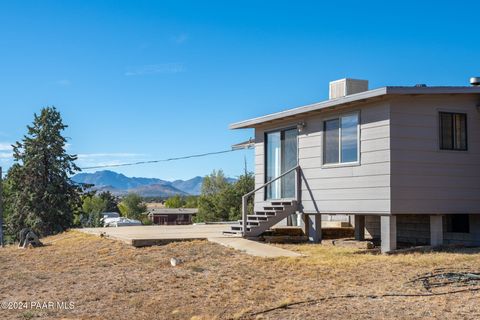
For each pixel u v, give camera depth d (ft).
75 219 137.49
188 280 37.76
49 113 130.00
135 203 281.54
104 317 29.89
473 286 32.99
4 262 49.57
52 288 37.63
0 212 112.27
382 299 30.50
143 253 48.06
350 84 59.41
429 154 49.67
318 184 55.83
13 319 30.25
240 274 38.70
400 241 58.65
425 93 48.14
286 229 58.29
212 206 172.96
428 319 26.20
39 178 128.06
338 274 37.70
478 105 52.42
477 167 52.16
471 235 53.88
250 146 79.05
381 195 48.49
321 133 55.88
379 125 49.11
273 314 28.53
